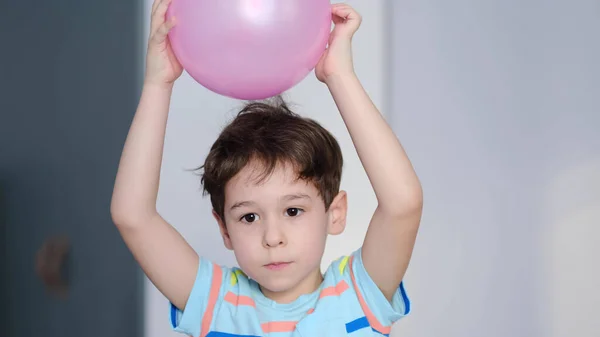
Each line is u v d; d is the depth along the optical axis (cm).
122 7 280
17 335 274
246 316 128
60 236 278
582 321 263
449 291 268
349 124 120
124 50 280
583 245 262
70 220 279
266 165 123
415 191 119
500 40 269
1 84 281
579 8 264
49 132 280
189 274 129
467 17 270
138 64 281
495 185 268
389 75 270
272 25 109
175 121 255
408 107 270
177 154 255
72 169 280
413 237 123
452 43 271
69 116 280
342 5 123
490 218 268
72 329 277
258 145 125
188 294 129
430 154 269
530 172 266
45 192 280
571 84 265
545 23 266
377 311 127
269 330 127
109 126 280
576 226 263
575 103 264
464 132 270
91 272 277
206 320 129
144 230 124
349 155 261
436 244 269
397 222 120
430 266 269
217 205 132
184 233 253
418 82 271
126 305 272
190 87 256
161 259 127
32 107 281
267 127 129
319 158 128
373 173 119
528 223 267
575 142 264
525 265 266
